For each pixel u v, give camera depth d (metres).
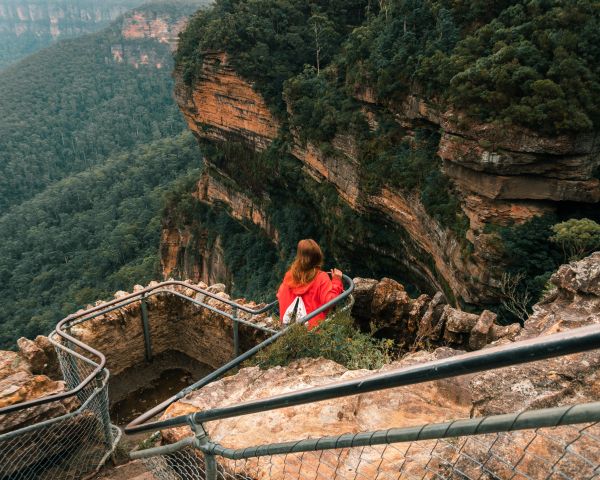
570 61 23.02
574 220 22.75
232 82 55.25
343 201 42.69
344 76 43.09
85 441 5.07
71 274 92.75
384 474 2.98
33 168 173.62
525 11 27.55
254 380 4.68
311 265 4.92
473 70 25.67
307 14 57.16
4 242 118.44
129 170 129.62
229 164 62.12
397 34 35.09
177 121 197.75
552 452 2.36
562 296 4.92
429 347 6.45
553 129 23.31
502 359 1.38
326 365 4.74
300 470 3.06
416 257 35.34
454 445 2.62
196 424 2.71
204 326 7.36
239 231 64.50
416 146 33.72
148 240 91.75
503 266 24.98
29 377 5.27
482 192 26.22
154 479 4.57
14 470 4.71
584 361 3.21
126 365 7.31
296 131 48.06
